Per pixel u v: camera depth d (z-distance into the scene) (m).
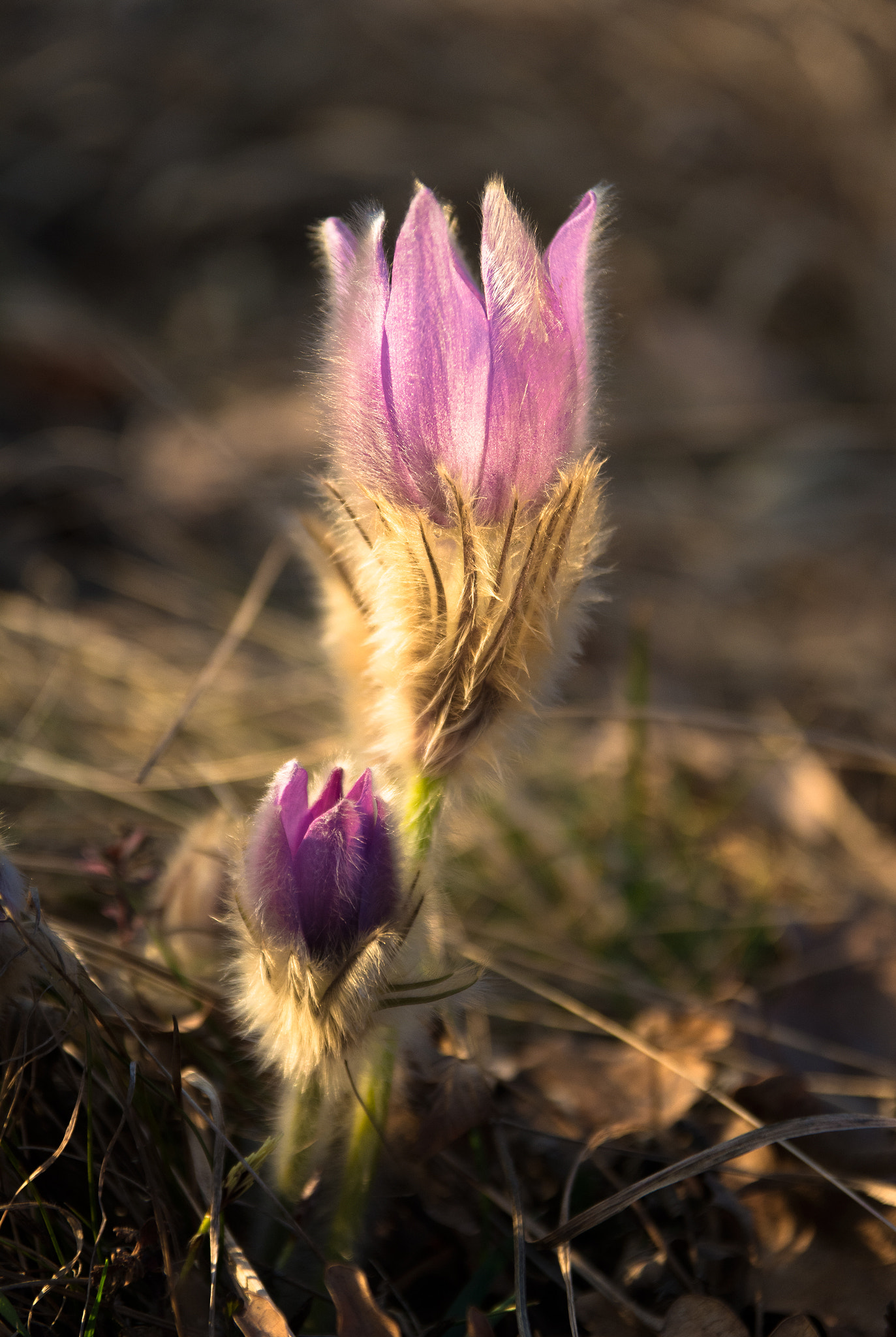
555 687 0.43
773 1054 0.50
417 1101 0.46
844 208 1.25
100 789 0.54
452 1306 0.44
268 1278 0.44
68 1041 0.44
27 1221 0.43
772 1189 0.45
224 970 0.43
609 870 0.57
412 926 0.41
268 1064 0.43
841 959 0.52
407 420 0.41
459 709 0.42
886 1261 0.44
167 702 0.65
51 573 0.76
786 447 1.00
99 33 1.33
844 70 1.29
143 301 1.12
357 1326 0.42
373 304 0.41
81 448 0.88
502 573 0.41
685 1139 0.47
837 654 0.78
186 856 0.47
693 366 1.09
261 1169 0.44
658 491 0.95
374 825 0.41
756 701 0.73
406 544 0.41
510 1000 0.51
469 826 0.45
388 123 1.29
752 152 1.30
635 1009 0.52
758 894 0.58
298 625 0.75
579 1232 0.44
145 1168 0.43
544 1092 0.48
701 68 1.34
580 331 0.41
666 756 0.66
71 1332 0.43
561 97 1.35
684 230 1.25
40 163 1.21
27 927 0.43
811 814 0.63
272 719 0.65
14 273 1.06
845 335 1.16
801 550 0.89
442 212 0.40
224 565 0.81
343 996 0.41
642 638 0.56
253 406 0.97
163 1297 0.43
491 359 0.41
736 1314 0.44
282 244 1.21
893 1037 0.51
